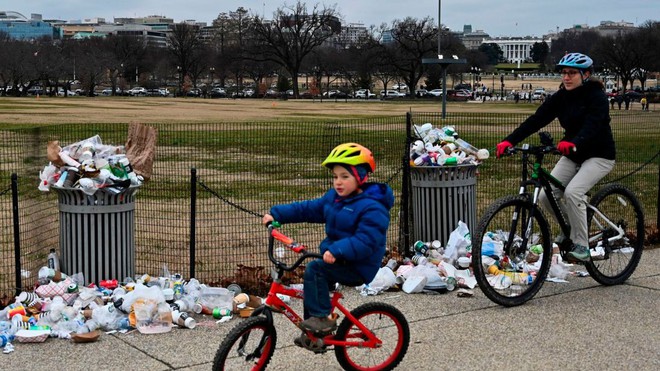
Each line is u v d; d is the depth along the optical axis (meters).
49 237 9.51
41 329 6.45
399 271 8.23
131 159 8.03
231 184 15.91
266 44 130.88
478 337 6.50
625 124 19.22
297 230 11.18
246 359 5.24
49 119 45.12
